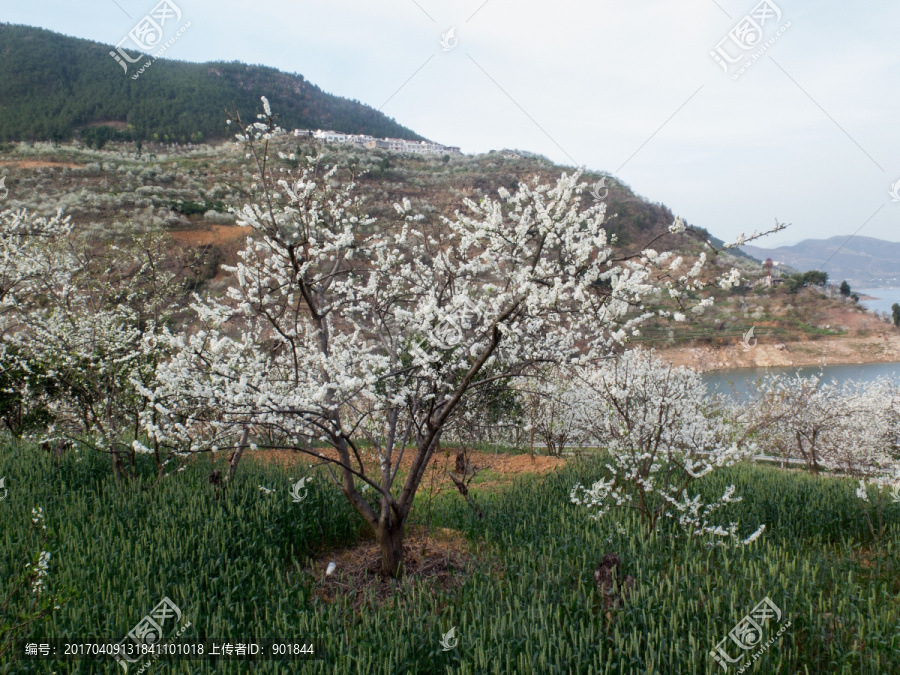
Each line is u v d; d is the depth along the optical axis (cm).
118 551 536
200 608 460
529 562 539
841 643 399
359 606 502
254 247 673
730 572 504
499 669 369
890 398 1294
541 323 545
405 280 649
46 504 651
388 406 561
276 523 620
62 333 818
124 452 755
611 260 514
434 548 636
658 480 768
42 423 1108
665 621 426
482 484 920
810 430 1221
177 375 554
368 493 736
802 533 638
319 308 645
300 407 493
